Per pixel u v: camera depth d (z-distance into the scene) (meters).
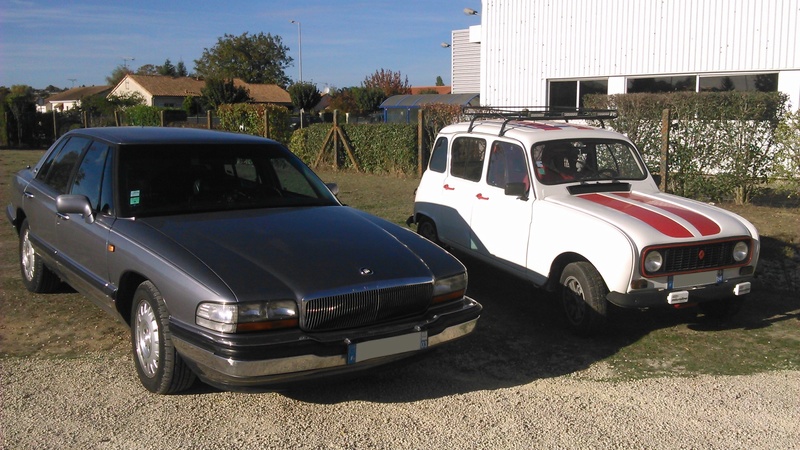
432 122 16.12
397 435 4.03
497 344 5.64
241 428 4.09
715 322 6.17
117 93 66.75
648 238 5.27
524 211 6.26
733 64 15.91
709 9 16.09
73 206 5.07
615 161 6.77
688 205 6.07
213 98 47.59
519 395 4.62
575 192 6.30
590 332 5.64
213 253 4.25
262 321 3.88
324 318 4.00
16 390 4.57
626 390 4.73
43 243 6.10
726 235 5.52
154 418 4.19
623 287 5.29
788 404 4.50
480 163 7.05
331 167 18.27
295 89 54.56
